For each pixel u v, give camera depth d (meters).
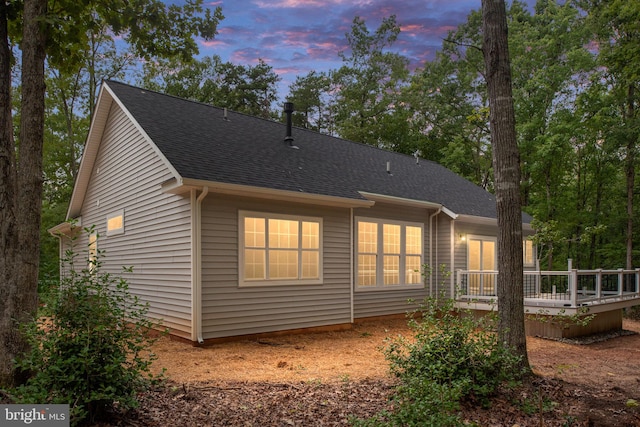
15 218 4.90
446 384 4.41
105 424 3.80
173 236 8.73
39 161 5.03
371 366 6.80
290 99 34.91
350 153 13.97
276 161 10.17
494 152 6.11
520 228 5.97
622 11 13.39
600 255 21.64
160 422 4.04
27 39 5.11
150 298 9.48
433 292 12.91
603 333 11.30
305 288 9.58
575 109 19.61
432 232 13.16
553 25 21.42
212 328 8.12
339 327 10.18
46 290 3.97
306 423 4.23
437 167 17.91
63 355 3.66
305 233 9.70
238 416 4.33
